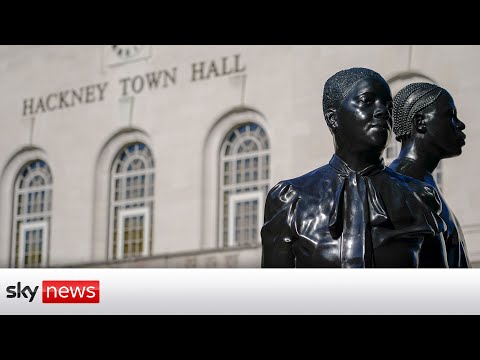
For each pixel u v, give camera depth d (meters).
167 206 29.08
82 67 31.16
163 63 29.73
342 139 4.77
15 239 31.30
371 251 4.61
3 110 32.22
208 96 28.75
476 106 23.56
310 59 26.72
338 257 4.62
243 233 27.75
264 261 4.82
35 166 31.81
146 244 29.31
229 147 28.47
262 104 27.67
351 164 4.77
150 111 29.80
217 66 28.67
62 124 31.20
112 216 30.11
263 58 27.73
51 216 30.98
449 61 24.02
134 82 30.19
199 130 28.81
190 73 29.14
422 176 5.29
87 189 30.45
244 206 27.89
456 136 5.31
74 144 30.94
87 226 30.30
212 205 28.34
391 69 24.80
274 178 27.23
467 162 23.12
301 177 4.86
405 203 4.68
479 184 23.03
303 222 4.71
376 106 4.72
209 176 28.53
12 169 31.89
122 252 29.70
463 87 23.73
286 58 27.33
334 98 4.78
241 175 28.05
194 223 28.44
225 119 28.52
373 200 4.68
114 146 30.55
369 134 4.70
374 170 4.77
